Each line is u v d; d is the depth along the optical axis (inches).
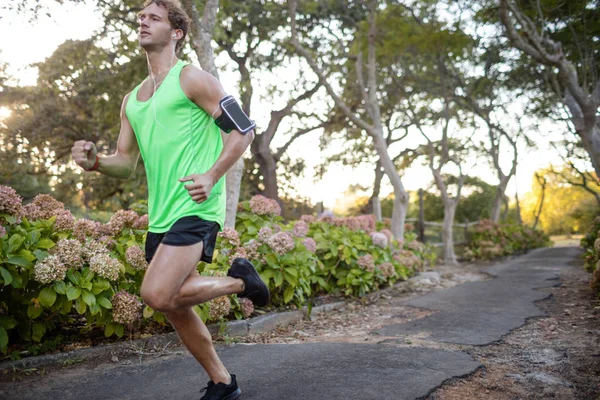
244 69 609.6
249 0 497.4
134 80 462.9
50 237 159.3
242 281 90.4
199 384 115.6
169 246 83.1
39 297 136.0
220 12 433.4
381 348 141.3
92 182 633.0
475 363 126.7
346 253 255.0
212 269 177.5
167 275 81.7
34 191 617.9
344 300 250.4
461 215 944.9
